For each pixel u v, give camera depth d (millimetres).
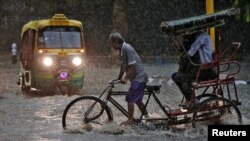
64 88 25859
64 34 26453
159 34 54531
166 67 44344
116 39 15672
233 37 51969
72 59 26031
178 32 15594
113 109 19484
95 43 54625
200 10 53312
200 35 15859
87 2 52500
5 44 58375
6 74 37812
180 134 15586
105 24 54375
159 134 15570
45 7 54031
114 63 44312
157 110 18797
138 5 54312
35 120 18562
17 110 20906
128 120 15836
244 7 20859
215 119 15984
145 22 54531
